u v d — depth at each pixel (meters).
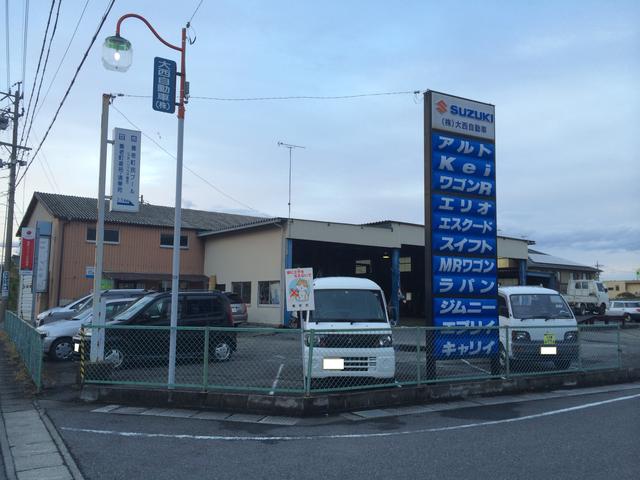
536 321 12.20
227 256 32.25
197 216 38.59
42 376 10.09
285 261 26.80
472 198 11.62
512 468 5.58
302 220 27.39
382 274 42.59
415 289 40.69
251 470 5.59
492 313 11.36
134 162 12.18
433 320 10.74
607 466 5.61
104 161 11.30
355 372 9.16
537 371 11.00
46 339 14.22
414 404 9.20
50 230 29.75
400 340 9.82
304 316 10.89
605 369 11.76
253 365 9.34
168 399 8.82
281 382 9.19
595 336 12.36
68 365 13.38
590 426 7.45
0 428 7.40
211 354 9.45
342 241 28.20
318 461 5.89
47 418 8.00
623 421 7.77
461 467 5.63
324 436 7.00
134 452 6.25
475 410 8.72
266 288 28.34
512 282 39.44
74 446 6.51
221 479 5.31
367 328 9.20
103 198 11.16
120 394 9.04
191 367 9.63
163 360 9.84
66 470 5.63
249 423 7.77
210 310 13.42
